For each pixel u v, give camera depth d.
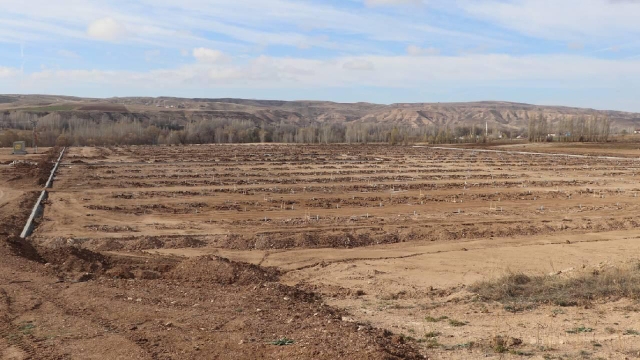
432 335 12.41
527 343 11.59
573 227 32.28
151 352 10.75
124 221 34.44
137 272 19.88
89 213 37.06
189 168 70.19
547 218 35.62
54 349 10.97
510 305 15.02
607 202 42.88
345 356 10.08
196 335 11.81
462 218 35.69
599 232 31.47
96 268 20.44
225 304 14.69
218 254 26.30
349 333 11.77
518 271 21.44
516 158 91.38
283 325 12.61
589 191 49.09
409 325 13.48
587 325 12.80
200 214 37.12
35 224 33.16
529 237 30.12
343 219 34.91
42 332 12.04
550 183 55.56
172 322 12.79
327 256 25.94
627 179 59.84
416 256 25.72
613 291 15.62
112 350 10.89
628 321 12.97
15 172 59.94
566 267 22.84
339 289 18.92
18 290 15.59
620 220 33.75
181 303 14.71
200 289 16.58
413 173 65.38
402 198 44.28
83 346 11.14
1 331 12.09
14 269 18.09
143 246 27.48
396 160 85.88
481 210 38.78
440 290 18.05
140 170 66.56
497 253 26.06
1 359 10.42
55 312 13.57
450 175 62.91
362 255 26.14
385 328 13.13
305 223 33.72
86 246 27.42
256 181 56.00
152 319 13.09
